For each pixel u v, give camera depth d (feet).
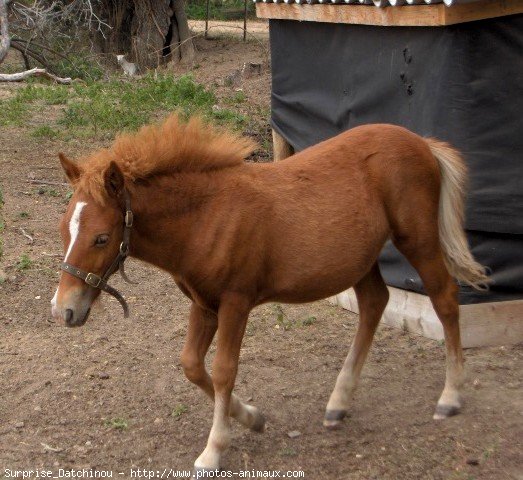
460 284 18.35
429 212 14.92
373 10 19.25
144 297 22.07
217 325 14.15
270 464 14.07
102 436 15.10
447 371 15.65
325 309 21.62
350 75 20.95
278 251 13.60
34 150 37.11
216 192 13.34
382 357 18.39
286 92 24.62
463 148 17.53
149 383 17.15
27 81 56.24
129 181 12.94
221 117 42.06
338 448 14.57
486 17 16.84
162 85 49.49
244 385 17.04
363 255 14.28
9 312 20.58
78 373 17.54
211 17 97.14
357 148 14.66
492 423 15.21
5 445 14.79
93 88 51.21
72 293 12.48
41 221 27.50
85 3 60.23
